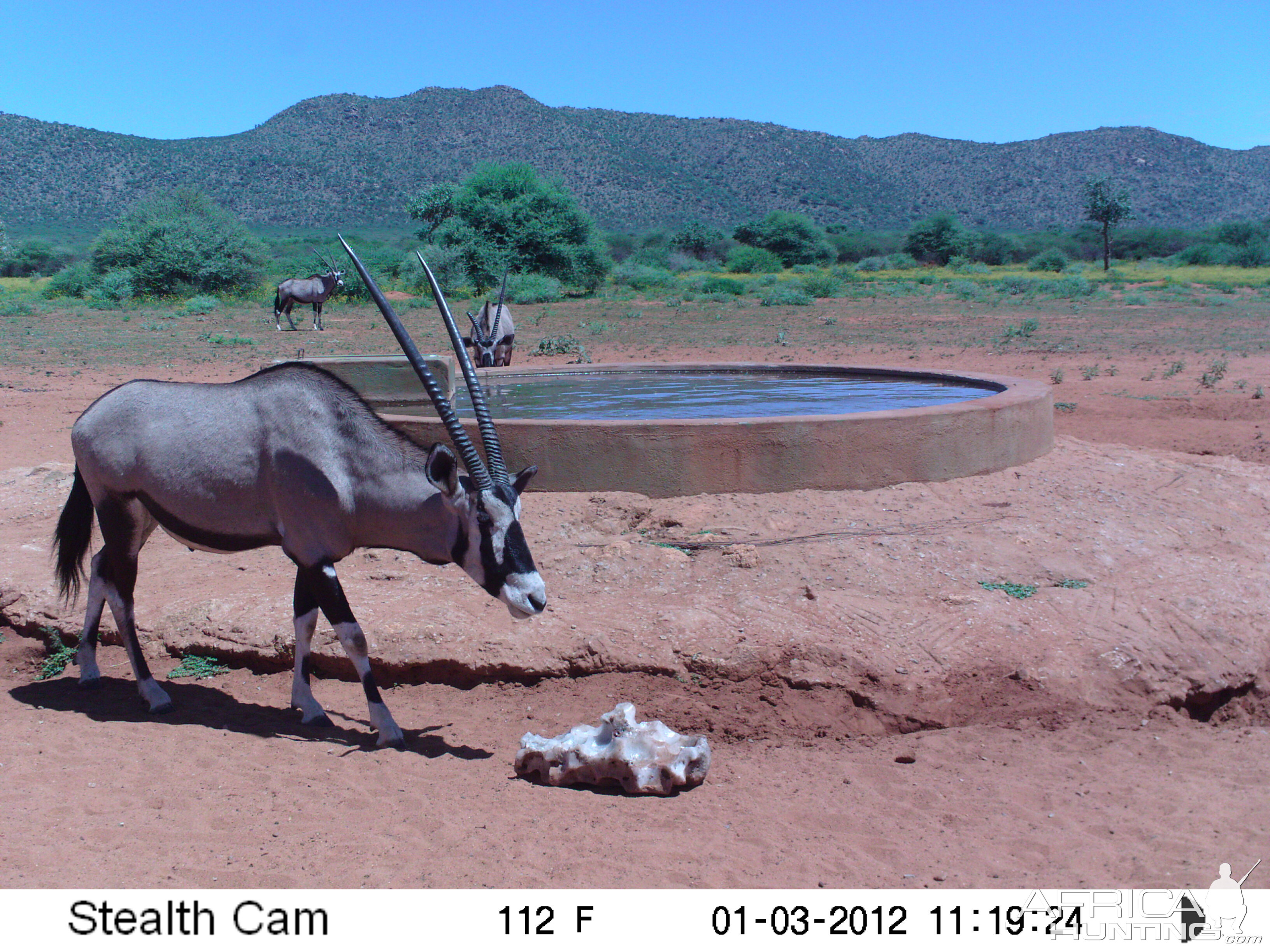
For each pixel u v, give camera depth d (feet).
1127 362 63.52
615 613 17.79
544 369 39.29
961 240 258.37
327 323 100.17
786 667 16.46
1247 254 225.15
